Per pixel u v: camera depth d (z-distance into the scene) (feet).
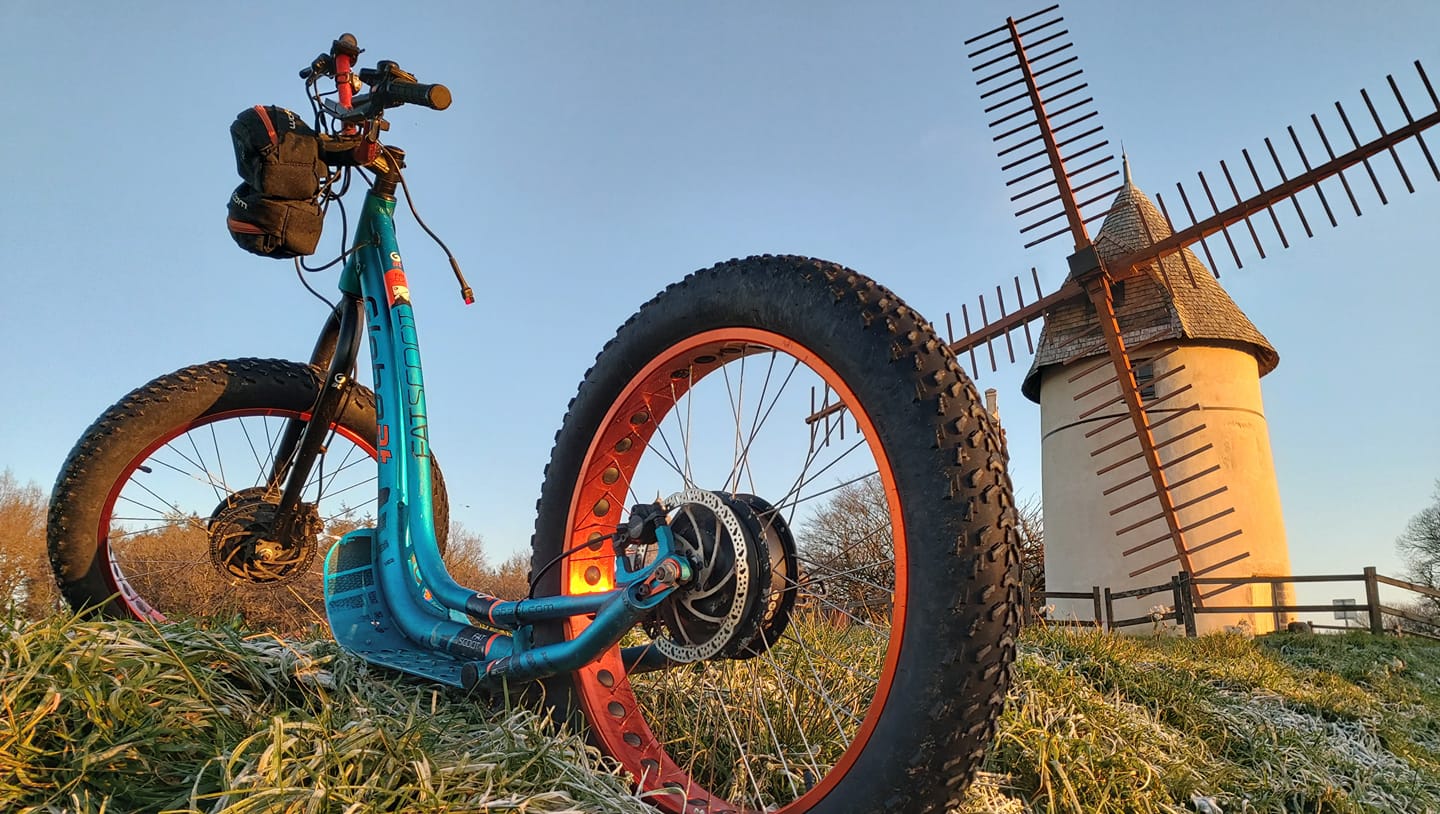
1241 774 9.91
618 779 5.82
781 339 5.32
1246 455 49.37
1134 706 11.68
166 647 5.17
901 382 4.45
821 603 5.83
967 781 4.18
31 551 8.21
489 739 5.49
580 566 6.74
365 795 4.20
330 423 8.20
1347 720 15.02
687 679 7.77
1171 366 49.57
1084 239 39.06
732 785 6.28
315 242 7.67
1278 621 45.60
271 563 8.16
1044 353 53.21
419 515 7.25
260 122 7.27
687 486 6.13
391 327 7.70
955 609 4.09
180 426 8.67
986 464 4.28
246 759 4.38
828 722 7.18
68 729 4.41
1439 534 113.29
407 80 7.70
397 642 7.02
